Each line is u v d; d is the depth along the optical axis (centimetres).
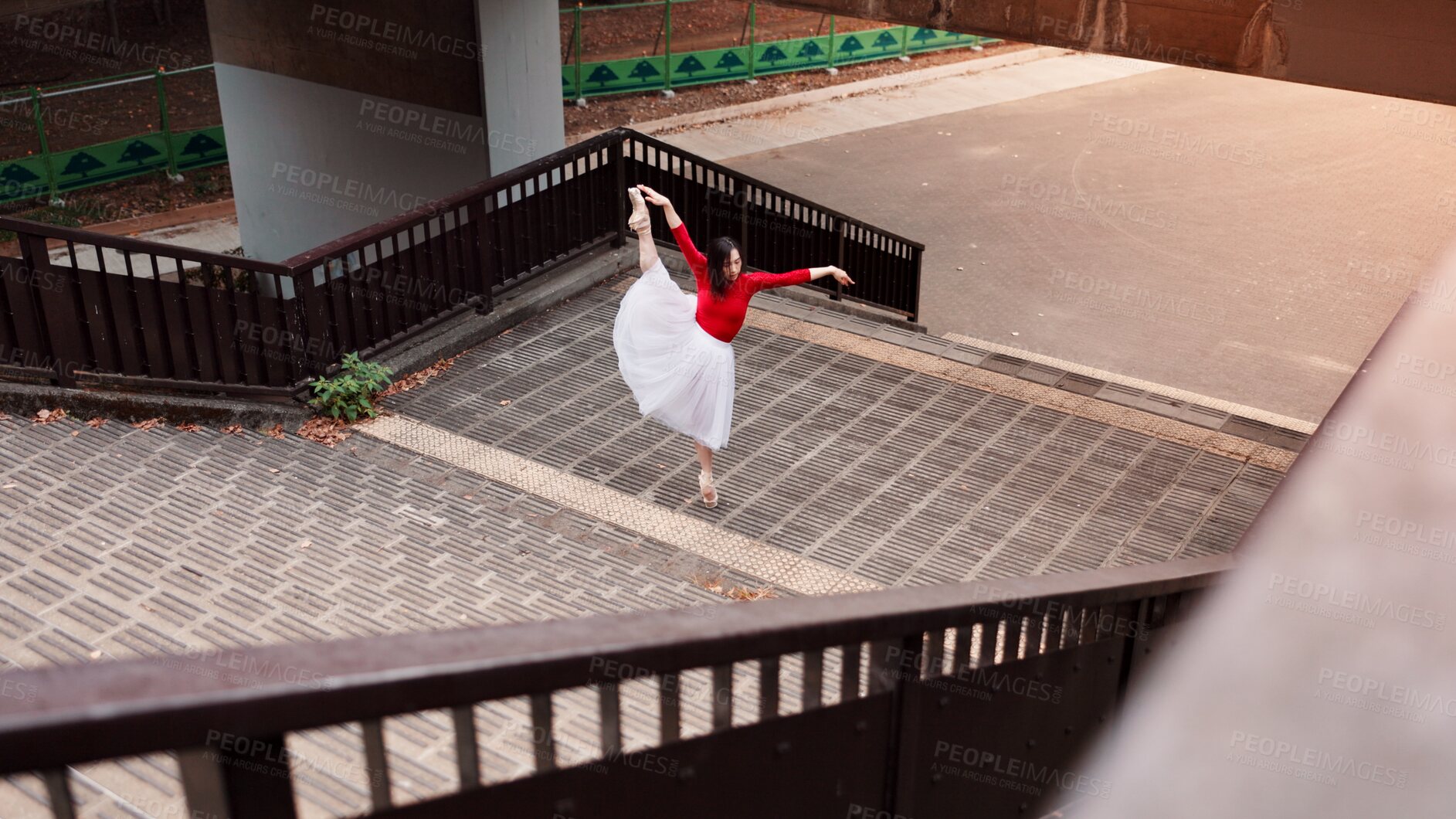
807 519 712
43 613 487
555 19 1161
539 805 172
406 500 685
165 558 555
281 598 537
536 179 941
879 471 772
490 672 150
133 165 1795
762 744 212
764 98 2403
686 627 181
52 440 664
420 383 851
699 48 2634
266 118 1340
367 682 136
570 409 827
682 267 1062
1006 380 913
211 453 700
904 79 2612
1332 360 1372
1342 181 2044
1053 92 2580
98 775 315
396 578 581
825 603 215
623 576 627
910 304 1452
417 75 1159
